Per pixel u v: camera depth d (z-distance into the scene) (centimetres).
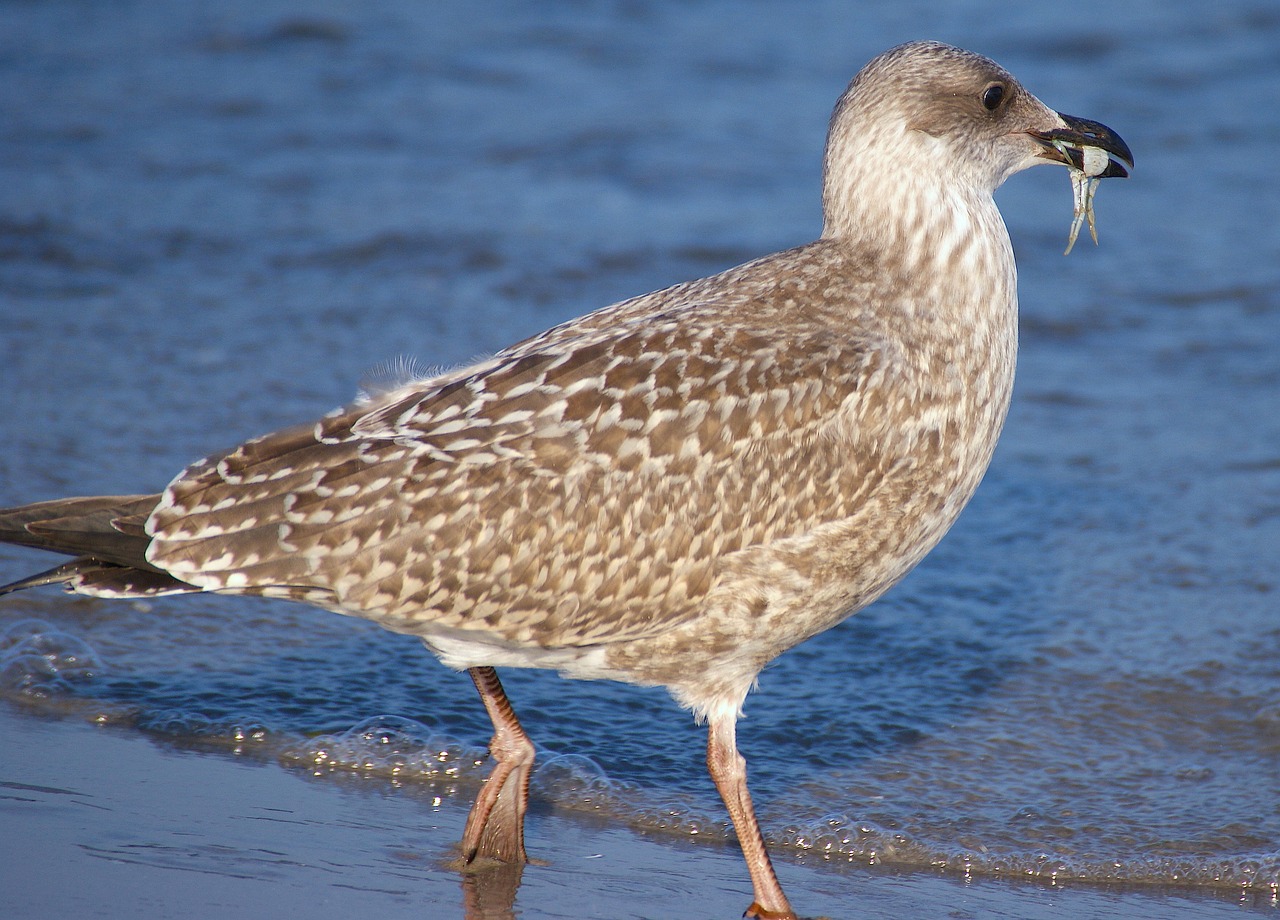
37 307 1888
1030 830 1074
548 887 991
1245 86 2561
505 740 1039
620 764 1161
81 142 2389
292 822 1046
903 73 1067
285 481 934
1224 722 1192
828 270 1033
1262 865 1030
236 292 1950
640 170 2302
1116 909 991
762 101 2548
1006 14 2830
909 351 1005
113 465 1497
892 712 1219
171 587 944
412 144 2403
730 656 998
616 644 991
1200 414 1698
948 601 1373
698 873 1026
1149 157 2339
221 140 2411
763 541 966
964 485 1029
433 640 994
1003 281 1059
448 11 2905
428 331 1852
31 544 926
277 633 1305
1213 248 2075
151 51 2742
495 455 936
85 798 1049
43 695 1195
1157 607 1348
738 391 956
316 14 2862
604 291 1969
